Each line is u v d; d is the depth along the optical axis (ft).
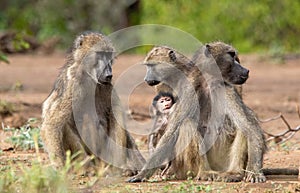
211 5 126.52
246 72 43.24
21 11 160.04
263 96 79.56
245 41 126.82
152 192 34.58
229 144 40.45
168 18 128.06
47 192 30.32
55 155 39.50
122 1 158.10
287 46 124.88
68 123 40.37
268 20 125.49
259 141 39.34
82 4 158.92
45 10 157.69
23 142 47.44
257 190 35.53
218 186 36.45
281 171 40.83
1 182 30.58
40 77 95.91
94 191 34.47
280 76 99.40
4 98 71.05
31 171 30.76
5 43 125.18
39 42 136.46
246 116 39.70
